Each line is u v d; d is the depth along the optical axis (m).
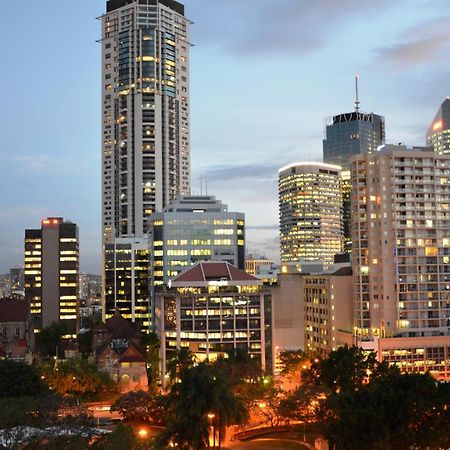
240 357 183.50
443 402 110.94
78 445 89.50
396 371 150.38
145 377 197.75
